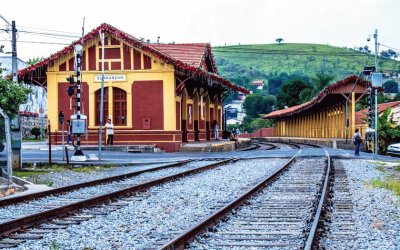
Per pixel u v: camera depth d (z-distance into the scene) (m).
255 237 10.00
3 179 18.03
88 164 27.61
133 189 16.91
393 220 11.98
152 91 40.09
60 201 15.20
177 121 40.56
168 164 27.28
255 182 19.97
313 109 70.62
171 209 13.69
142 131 40.03
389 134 44.34
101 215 12.79
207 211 13.34
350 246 9.21
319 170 24.67
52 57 40.66
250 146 59.28
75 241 9.80
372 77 34.56
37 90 81.06
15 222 10.83
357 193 16.67
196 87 46.09
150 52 39.72
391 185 18.47
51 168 25.92
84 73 40.88
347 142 49.62
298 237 9.95
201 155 35.28
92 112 40.78
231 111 164.38
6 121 17.44
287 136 98.88
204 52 46.66
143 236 10.21
